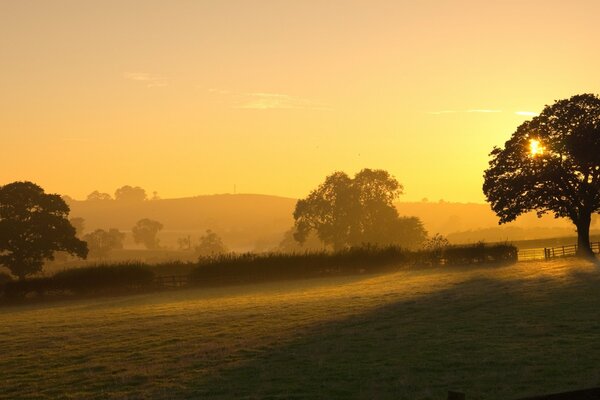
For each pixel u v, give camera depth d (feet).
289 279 225.15
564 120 247.91
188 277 215.31
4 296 198.90
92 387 60.59
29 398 57.57
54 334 99.71
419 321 92.43
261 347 76.79
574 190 250.16
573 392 30.04
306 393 54.80
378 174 411.95
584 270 177.47
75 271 206.69
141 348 80.59
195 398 54.54
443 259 247.70
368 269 237.45
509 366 60.80
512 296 118.21
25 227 270.05
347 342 77.30
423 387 55.06
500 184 257.96
